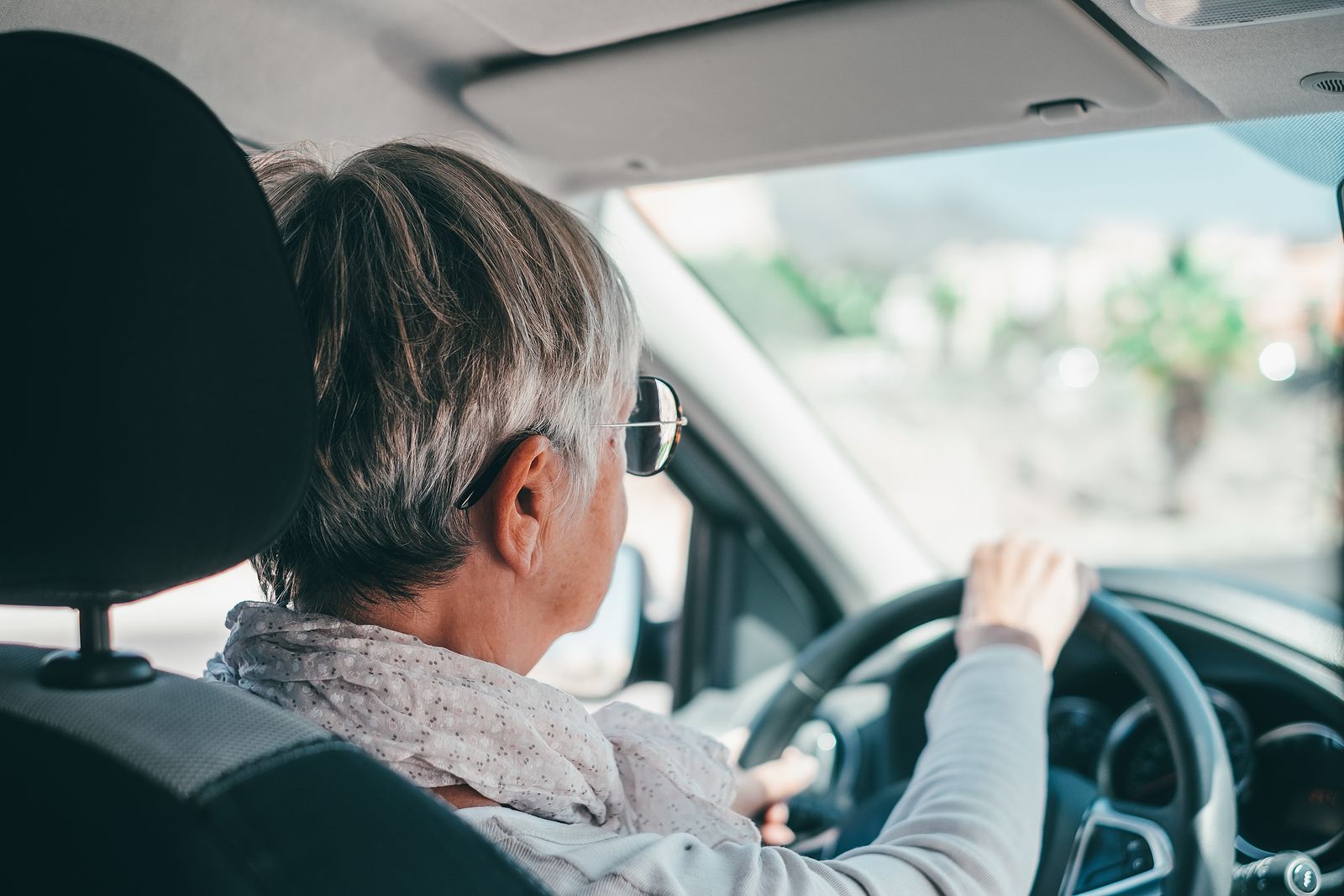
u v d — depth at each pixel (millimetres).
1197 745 1174
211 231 638
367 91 1372
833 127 1394
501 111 1434
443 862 645
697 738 1139
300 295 845
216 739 634
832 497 2199
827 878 857
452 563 865
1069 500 7277
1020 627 1243
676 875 805
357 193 867
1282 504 7137
